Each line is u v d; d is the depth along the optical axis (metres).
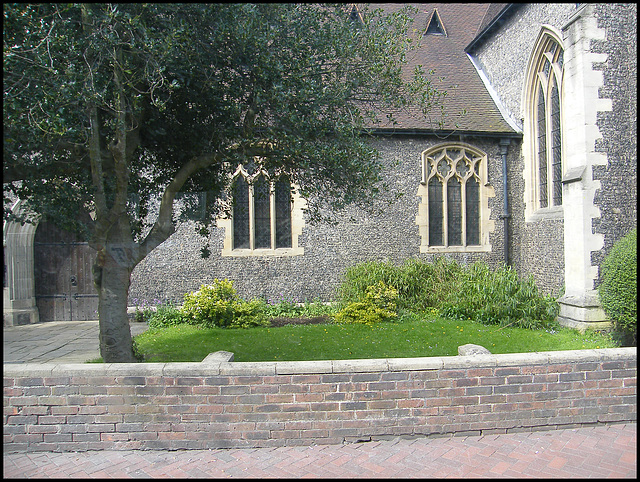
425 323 8.08
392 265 9.55
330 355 6.04
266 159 5.40
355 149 4.98
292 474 3.21
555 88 9.48
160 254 9.52
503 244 10.52
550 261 9.43
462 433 3.74
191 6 4.12
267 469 3.27
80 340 7.68
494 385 3.77
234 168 5.80
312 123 4.80
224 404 3.59
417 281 9.20
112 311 4.84
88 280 9.72
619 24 7.90
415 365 3.69
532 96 10.09
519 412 3.80
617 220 7.86
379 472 3.22
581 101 7.84
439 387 3.71
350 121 5.07
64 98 3.77
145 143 5.25
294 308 9.44
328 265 9.95
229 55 4.60
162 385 3.59
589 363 3.90
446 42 13.23
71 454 3.54
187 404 3.58
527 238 10.27
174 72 4.33
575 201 7.92
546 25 9.11
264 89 4.72
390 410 3.67
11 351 6.90
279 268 9.82
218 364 3.64
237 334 7.43
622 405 3.95
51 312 9.60
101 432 3.58
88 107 3.97
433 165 10.33
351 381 3.65
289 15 4.69
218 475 3.20
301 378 3.61
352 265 9.99
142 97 4.34
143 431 3.58
